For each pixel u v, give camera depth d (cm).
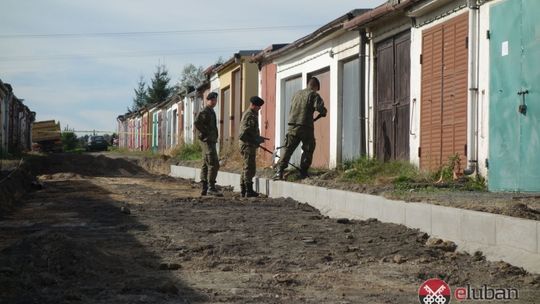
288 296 672
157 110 6381
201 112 1794
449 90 1398
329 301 652
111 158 4244
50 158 4206
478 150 1291
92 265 777
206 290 693
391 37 1694
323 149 2167
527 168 1134
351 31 1916
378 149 1772
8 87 4056
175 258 877
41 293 649
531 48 1127
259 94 2934
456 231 926
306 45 2253
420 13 1506
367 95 1816
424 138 1505
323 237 1034
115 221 1237
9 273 699
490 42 1249
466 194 1149
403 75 1628
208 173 1820
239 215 1322
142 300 638
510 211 879
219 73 3584
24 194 1962
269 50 2697
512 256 799
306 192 1529
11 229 1157
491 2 1248
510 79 1185
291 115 1753
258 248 943
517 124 1162
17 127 4984
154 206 1496
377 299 663
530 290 693
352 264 838
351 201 1288
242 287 711
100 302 628
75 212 1406
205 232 1092
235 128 3272
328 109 2127
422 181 1356
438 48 1446
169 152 4284
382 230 1070
